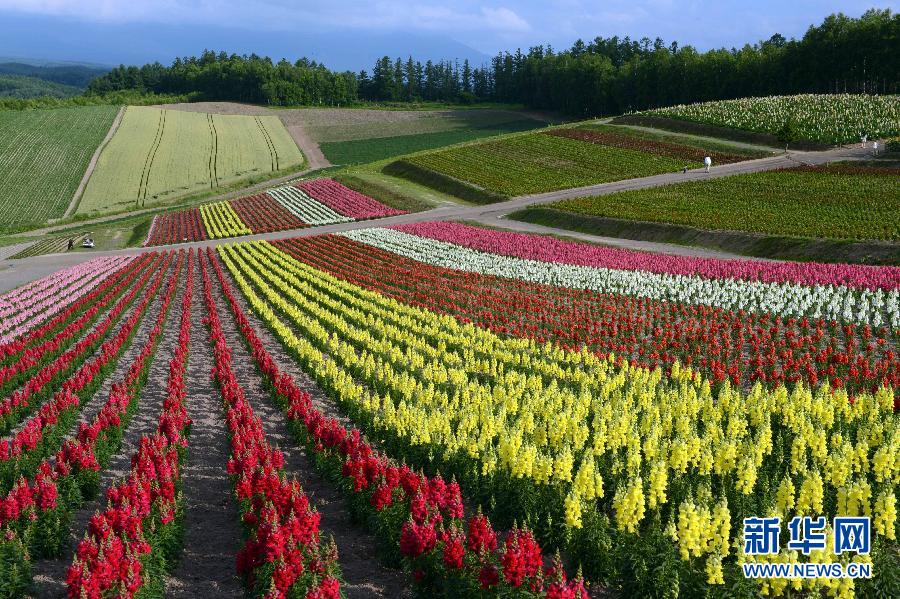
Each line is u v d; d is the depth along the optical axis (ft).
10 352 115.34
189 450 73.97
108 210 345.10
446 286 166.81
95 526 46.93
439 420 66.64
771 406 71.87
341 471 60.08
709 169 307.17
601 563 45.44
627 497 45.47
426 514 48.24
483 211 289.33
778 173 282.77
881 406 75.87
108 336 134.72
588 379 89.97
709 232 210.38
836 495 51.65
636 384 84.84
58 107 586.45
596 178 320.29
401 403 69.05
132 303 168.35
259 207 326.44
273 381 91.20
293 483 51.31
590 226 243.81
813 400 73.56
